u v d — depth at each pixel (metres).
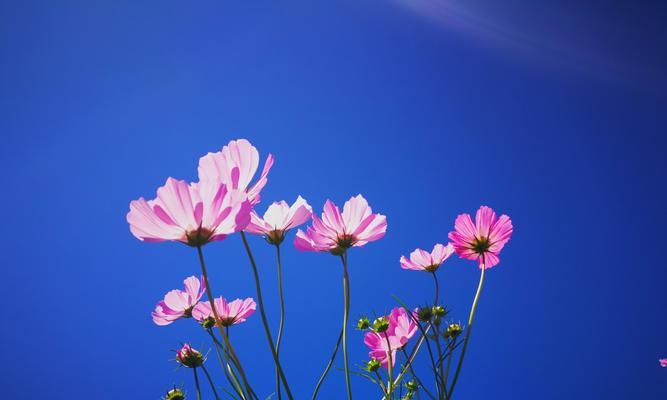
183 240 0.80
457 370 0.88
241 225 0.80
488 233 1.03
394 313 1.03
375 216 0.91
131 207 0.79
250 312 0.99
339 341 0.87
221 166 0.83
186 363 1.01
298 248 0.91
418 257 1.08
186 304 1.04
